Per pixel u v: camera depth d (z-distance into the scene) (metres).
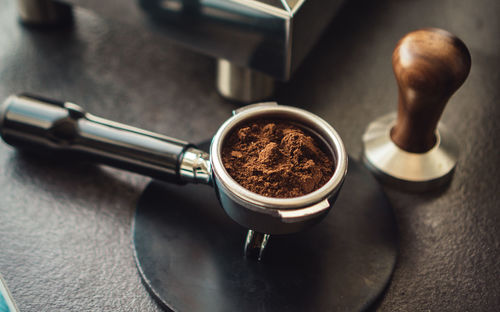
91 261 0.42
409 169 0.45
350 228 0.43
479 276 0.42
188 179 0.43
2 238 0.43
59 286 0.41
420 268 0.42
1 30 0.57
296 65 0.45
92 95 0.52
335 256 0.42
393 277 0.42
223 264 0.42
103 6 0.49
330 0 0.46
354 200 0.45
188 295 0.40
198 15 0.45
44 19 0.57
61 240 0.43
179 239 0.43
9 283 0.41
